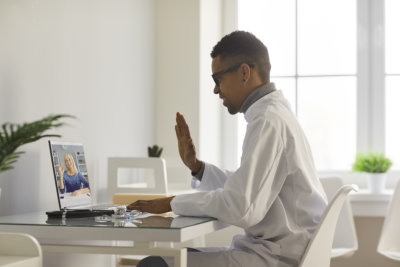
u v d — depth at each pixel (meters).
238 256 1.95
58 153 2.19
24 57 2.40
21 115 2.38
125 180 3.36
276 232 1.96
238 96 2.11
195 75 3.89
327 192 3.44
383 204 3.82
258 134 1.89
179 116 2.25
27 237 1.55
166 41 3.95
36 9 2.50
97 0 3.08
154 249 1.70
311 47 4.27
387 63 4.22
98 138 3.08
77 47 2.86
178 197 1.94
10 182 2.30
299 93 4.27
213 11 4.11
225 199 1.85
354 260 4.09
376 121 4.21
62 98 2.71
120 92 3.37
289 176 1.98
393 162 4.20
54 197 2.63
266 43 4.31
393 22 4.22
